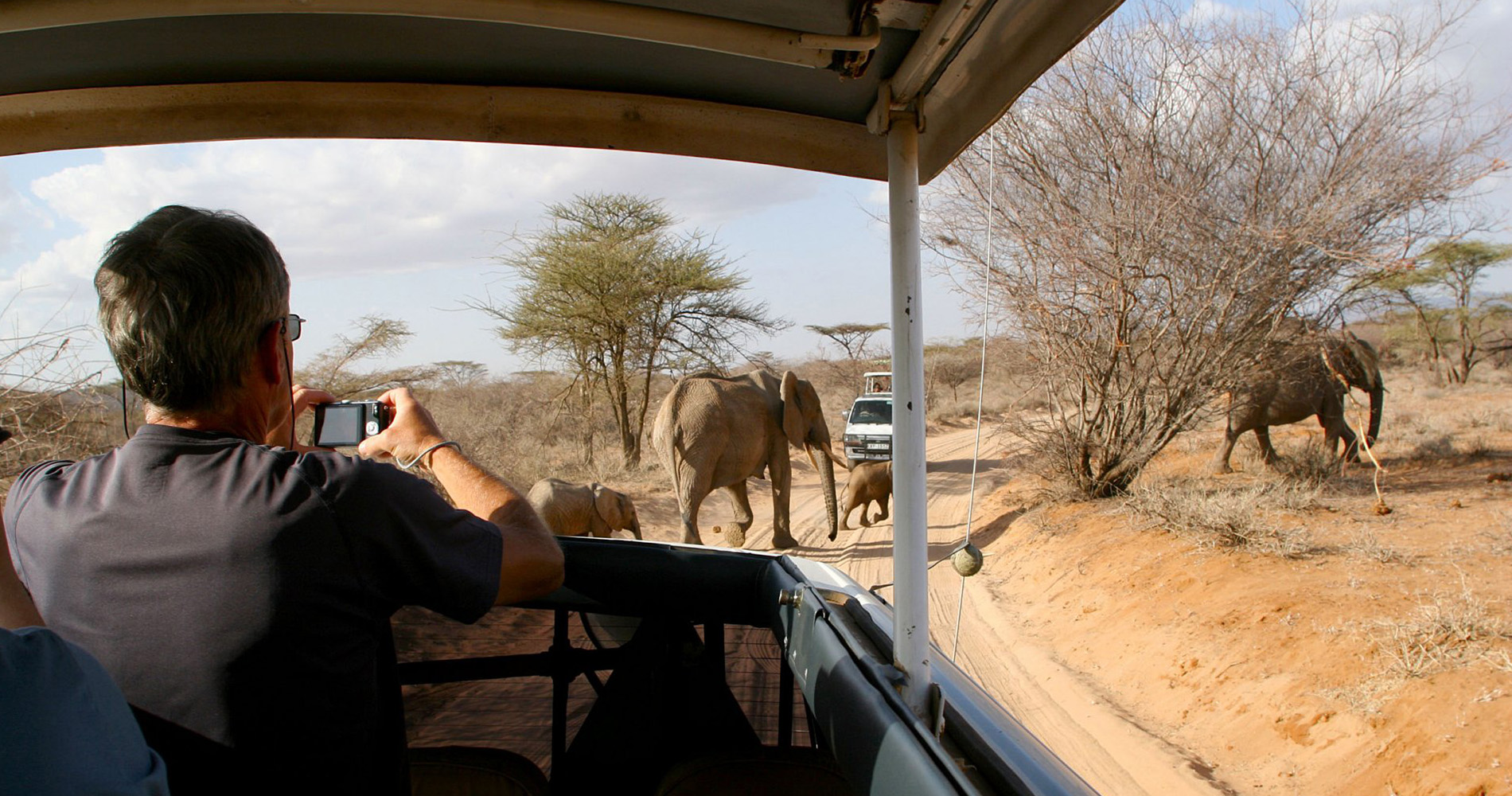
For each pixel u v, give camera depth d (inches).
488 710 100.7
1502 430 659.4
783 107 81.1
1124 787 211.8
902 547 71.3
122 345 55.4
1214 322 431.2
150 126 75.9
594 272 782.5
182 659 52.3
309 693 53.7
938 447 997.8
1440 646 223.3
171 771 53.3
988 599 378.3
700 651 102.2
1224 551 327.6
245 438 60.1
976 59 64.6
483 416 773.9
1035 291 436.1
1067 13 54.3
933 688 70.0
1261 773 213.5
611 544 105.5
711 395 468.1
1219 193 421.7
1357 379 547.2
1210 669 258.5
